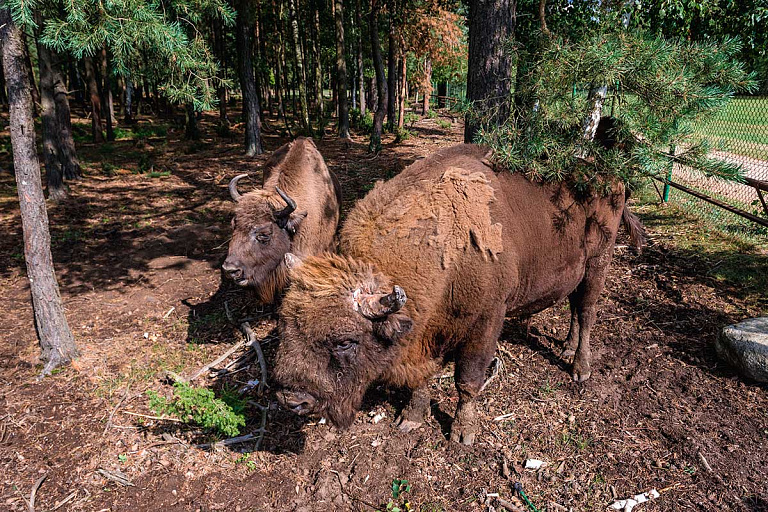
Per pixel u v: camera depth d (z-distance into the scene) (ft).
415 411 13.11
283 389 9.15
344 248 11.06
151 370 16.05
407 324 9.21
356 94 109.91
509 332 17.30
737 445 11.71
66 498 11.17
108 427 13.37
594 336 16.76
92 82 63.05
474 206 10.79
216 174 45.68
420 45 72.79
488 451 12.12
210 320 19.45
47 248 15.48
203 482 11.56
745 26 23.90
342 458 12.17
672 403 13.30
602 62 11.55
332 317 8.94
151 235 29.53
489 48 18.10
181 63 14.12
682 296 18.39
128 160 53.11
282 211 16.37
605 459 11.71
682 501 10.43
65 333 16.19
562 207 12.57
